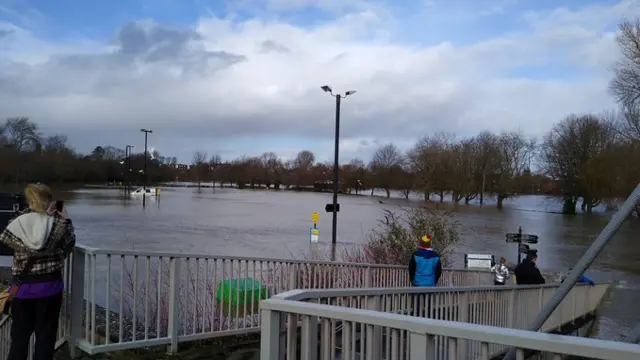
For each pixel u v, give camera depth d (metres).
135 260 5.22
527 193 98.62
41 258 4.21
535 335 2.27
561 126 77.19
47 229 4.19
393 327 2.67
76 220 37.19
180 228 34.00
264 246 25.64
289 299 3.18
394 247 13.94
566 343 2.18
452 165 85.56
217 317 6.43
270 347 3.08
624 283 19.27
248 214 50.38
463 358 2.88
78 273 5.05
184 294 6.60
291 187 151.62
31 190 4.26
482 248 29.64
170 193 107.81
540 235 40.91
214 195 100.62
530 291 9.02
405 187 100.38
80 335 5.05
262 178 154.75
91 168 131.25
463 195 85.25
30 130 116.88
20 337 4.14
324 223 41.59
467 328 2.43
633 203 3.57
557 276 19.48
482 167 85.31
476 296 6.72
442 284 12.02
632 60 50.84
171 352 5.47
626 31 50.66
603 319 12.48
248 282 6.57
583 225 51.03
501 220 54.44
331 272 8.56
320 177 148.25
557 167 75.88
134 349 5.50
